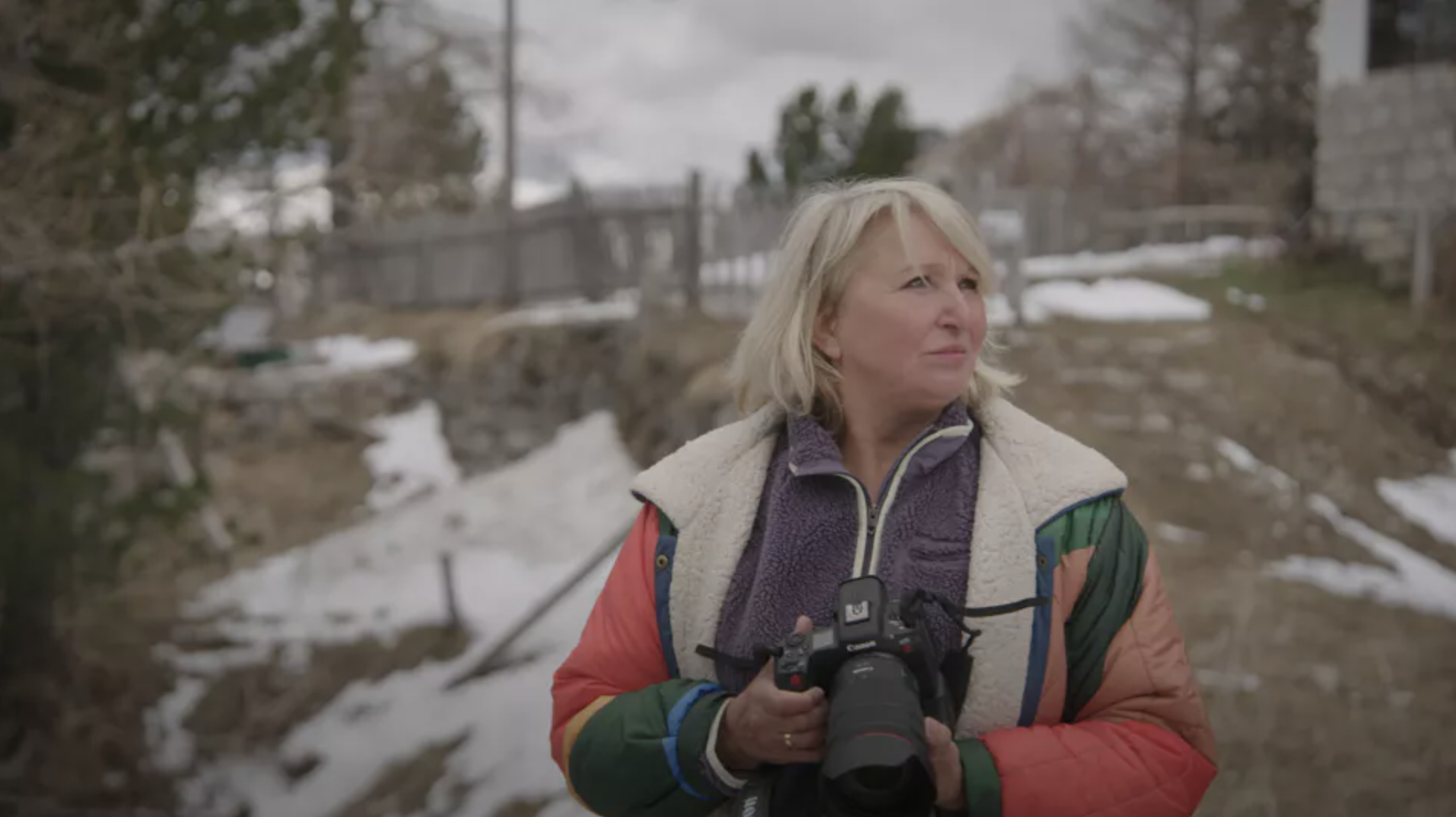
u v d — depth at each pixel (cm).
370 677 789
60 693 688
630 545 150
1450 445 923
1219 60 2456
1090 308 1170
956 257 138
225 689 768
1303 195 1986
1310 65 2316
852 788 108
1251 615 612
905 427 141
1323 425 898
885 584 132
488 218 1739
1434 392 961
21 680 673
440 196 762
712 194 1250
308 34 687
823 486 139
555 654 775
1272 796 448
